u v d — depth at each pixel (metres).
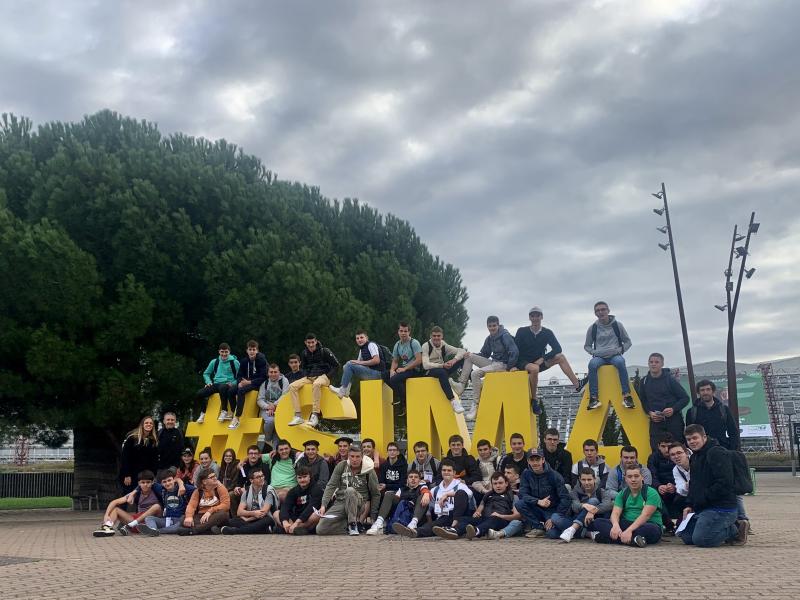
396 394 15.84
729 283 26.86
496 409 13.57
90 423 20.41
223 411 15.98
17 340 18.98
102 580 7.47
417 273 28.92
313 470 12.61
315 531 12.28
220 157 24.91
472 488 11.70
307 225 25.02
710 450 9.44
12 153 21.75
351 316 23.73
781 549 9.17
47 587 7.11
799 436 39.69
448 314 30.03
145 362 21.02
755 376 55.28
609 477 10.69
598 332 13.14
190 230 21.30
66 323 19.47
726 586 6.30
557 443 11.78
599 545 9.79
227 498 12.99
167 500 13.28
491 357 14.18
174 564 8.64
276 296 21.81
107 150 22.88
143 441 14.39
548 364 13.74
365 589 6.50
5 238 18.55
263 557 9.15
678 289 28.25
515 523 11.05
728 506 9.38
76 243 20.42
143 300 20.11
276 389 15.63
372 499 12.35
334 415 14.87
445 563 8.21
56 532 14.76
